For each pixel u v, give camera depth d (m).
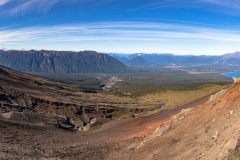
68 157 52.66
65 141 71.69
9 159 44.50
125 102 174.38
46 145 64.81
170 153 41.28
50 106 129.50
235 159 27.67
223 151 30.38
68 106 131.75
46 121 99.25
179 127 48.19
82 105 135.00
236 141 29.44
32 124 90.00
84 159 51.31
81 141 70.94
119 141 62.09
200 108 50.00
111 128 85.31
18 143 62.31
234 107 41.28
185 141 42.22
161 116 74.81
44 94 161.50
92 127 99.62
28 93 147.75
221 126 38.19
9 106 107.06
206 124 42.75
